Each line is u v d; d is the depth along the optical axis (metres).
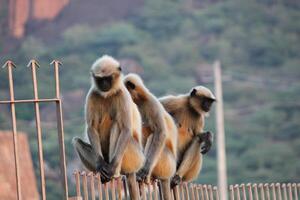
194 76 110.56
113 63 17.00
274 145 81.25
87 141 17.27
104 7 135.12
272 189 21.44
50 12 131.62
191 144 20.27
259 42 127.69
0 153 32.91
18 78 85.31
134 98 18.69
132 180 16.80
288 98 99.94
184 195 19.27
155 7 134.50
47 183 48.62
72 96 92.31
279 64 124.12
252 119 90.25
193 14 134.75
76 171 15.01
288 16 141.88
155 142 18.39
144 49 117.50
